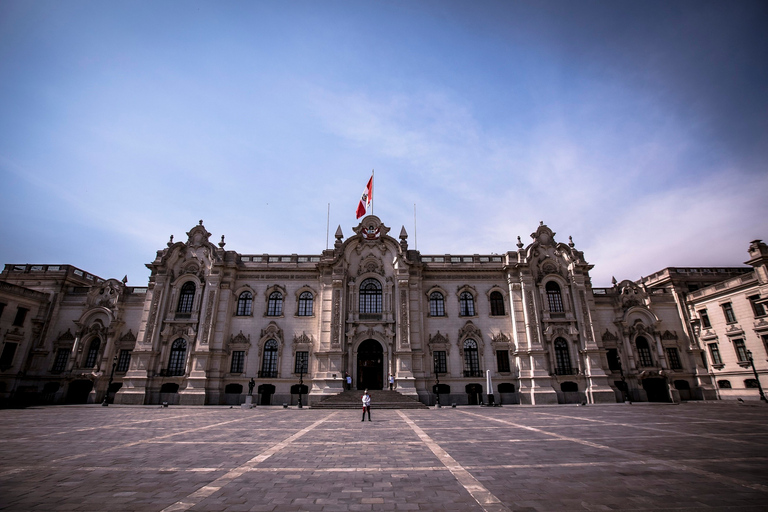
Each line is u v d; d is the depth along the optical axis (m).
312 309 44.00
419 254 45.72
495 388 41.69
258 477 10.90
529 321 42.59
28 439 17.20
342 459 13.15
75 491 9.57
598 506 8.49
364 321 42.09
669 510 8.24
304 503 8.76
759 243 39.22
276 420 25.28
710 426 20.56
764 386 38.75
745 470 11.34
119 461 12.83
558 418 25.58
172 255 44.56
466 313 43.97
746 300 40.62
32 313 44.88
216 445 15.78
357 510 8.34
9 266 48.28
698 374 44.72
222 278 44.00
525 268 44.09
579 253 45.19
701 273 49.69
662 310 47.34
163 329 42.56
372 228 46.09
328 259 44.06
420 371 40.81
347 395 37.84
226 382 41.56
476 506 8.55
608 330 45.75
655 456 13.25
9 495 9.20
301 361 41.91
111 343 44.12
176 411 32.25
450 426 21.77
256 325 43.28
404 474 11.18
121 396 39.75
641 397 42.62
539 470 11.52
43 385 43.56
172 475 11.10
